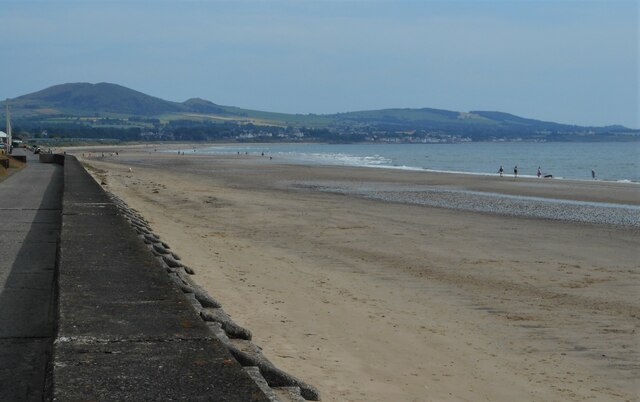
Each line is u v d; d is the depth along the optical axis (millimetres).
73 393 3133
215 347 3961
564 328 10586
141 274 6605
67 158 63594
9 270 9953
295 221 24984
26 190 28859
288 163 97688
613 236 22406
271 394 4688
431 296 12703
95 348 3863
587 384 8062
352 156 145375
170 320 4590
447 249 18828
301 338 9148
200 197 36094
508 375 8266
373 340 9406
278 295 11883
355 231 22375
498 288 13617
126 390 3193
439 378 7973
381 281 13992
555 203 35844
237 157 125562
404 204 34000
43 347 6062
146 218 23531
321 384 7273
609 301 12562
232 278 13117
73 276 6379
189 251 16297
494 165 103000
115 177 53531
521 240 21031
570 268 16094
